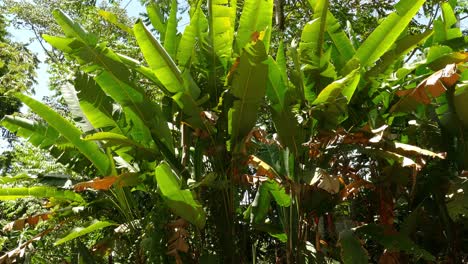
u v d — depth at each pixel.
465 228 6.71
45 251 9.12
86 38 6.41
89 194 7.68
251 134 6.06
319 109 6.23
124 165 7.23
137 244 7.06
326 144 6.23
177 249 6.02
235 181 6.40
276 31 10.70
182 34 6.89
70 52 6.46
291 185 6.01
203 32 6.82
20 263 8.91
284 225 6.56
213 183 6.18
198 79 7.02
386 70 6.64
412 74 7.61
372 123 6.62
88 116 6.80
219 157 6.58
